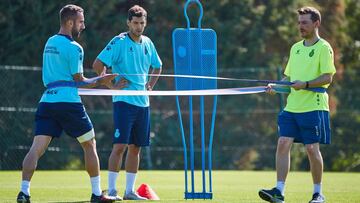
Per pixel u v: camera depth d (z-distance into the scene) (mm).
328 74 23406
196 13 69438
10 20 64562
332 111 66188
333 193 29438
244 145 64562
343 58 81875
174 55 24594
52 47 22438
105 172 43844
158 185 34594
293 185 35031
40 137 22516
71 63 22359
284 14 73938
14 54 64562
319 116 23422
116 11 68875
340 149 65812
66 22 22562
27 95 58438
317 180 23703
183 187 33125
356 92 67250
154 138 62594
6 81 57531
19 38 64438
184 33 24609
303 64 23672
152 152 61906
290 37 73562
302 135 23594
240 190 31219
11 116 57219
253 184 35875
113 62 25359
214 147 64250
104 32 66812
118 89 25094
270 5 73312
